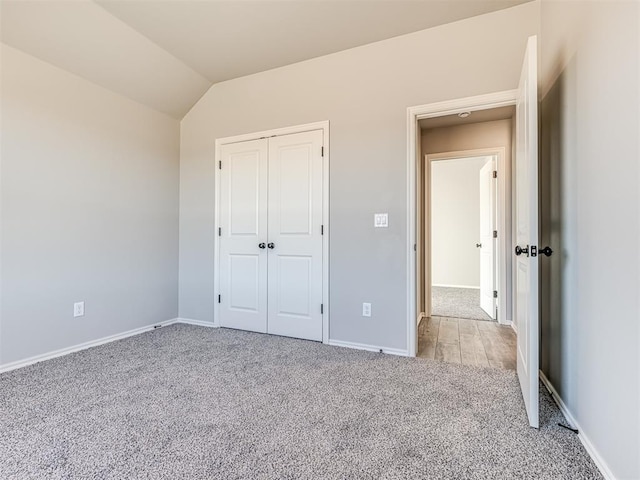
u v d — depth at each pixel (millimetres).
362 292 2742
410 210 2584
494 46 2344
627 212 1141
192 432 1536
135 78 2959
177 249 3621
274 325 3131
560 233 1792
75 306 2656
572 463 1337
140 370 2268
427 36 2529
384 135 2668
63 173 2578
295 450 1410
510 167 3477
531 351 1584
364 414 1701
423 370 2285
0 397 1867
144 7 2303
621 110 1175
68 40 2428
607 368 1267
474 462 1342
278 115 3104
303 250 2988
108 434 1516
